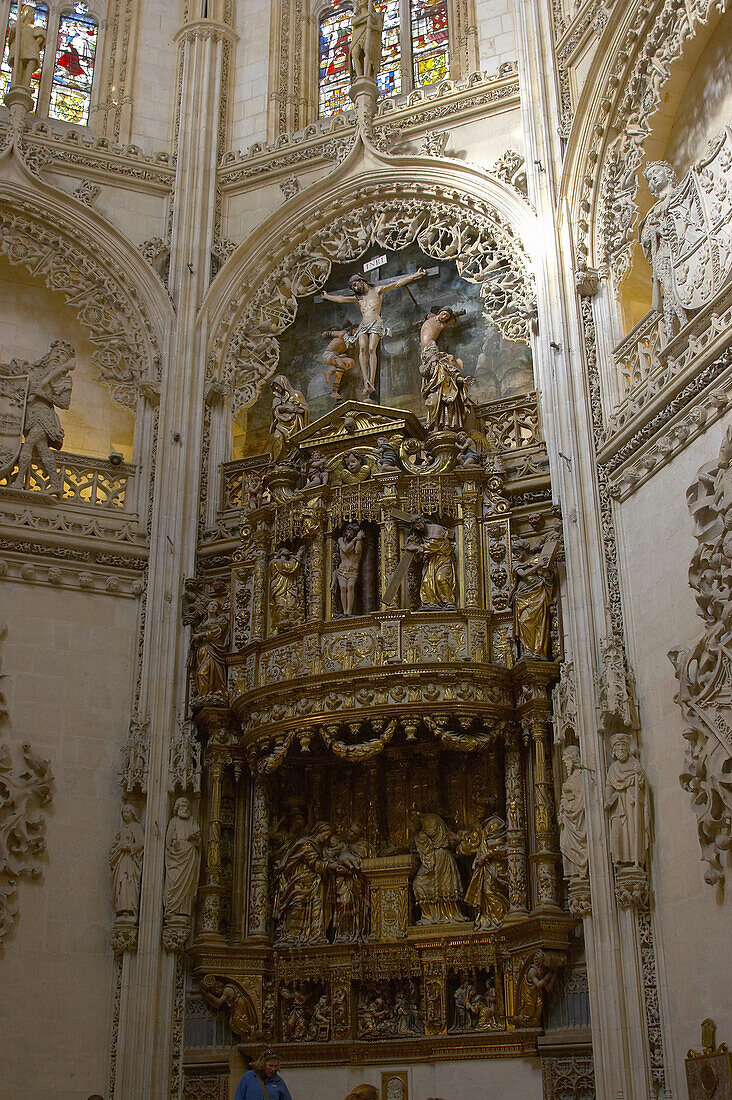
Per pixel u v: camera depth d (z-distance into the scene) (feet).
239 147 78.33
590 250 61.46
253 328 72.49
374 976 55.67
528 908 53.42
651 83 58.59
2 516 64.49
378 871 57.41
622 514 54.54
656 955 47.39
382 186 71.56
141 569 66.13
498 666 55.26
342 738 57.88
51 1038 56.24
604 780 50.60
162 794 60.13
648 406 52.54
